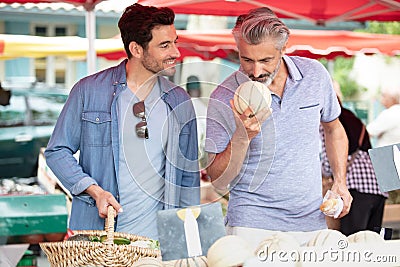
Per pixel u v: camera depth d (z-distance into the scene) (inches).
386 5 282.5
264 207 156.9
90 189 162.6
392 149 130.0
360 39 395.2
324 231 117.5
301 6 301.3
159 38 161.2
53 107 462.0
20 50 391.2
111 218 133.3
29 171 430.0
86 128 169.2
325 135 173.0
